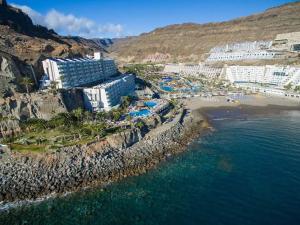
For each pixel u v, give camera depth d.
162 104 161.50
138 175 88.88
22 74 132.12
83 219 67.88
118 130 110.38
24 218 68.75
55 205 73.75
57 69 140.62
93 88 146.50
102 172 88.75
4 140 100.25
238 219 64.38
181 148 110.06
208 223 63.75
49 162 87.25
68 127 110.06
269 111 166.00
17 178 82.75
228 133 126.25
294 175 83.38
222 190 77.19
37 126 109.19
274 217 64.31
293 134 121.56
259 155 99.56
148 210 70.12
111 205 73.06
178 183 82.75
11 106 114.88
